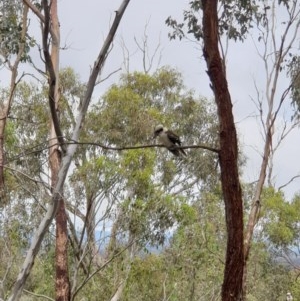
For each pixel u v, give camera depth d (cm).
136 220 1032
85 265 1059
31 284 1203
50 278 1156
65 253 955
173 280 1211
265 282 1580
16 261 967
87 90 502
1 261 962
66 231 958
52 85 481
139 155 1052
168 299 1181
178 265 1216
